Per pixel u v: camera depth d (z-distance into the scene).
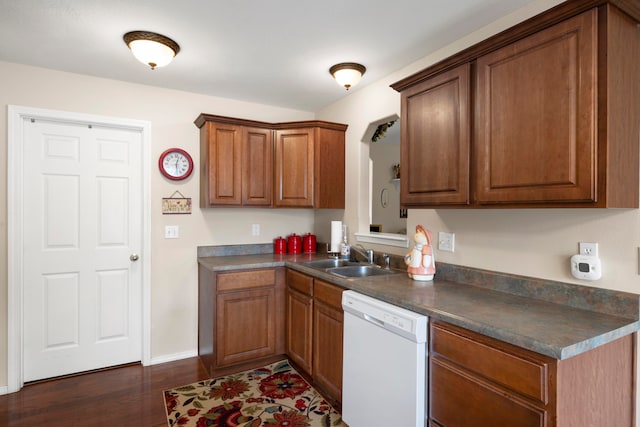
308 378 2.58
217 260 2.88
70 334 2.63
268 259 2.93
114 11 1.75
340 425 2.02
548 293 1.62
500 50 1.52
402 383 1.53
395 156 3.66
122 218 2.78
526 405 1.14
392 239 2.58
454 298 1.66
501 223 1.84
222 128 2.82
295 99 3.16
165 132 2.87
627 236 1.39
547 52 1.35
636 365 1.37
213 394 2.36
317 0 1.66
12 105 2.37
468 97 1.65
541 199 1.37
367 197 2.98
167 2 1.67
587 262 1.48
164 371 2.71
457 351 1.37
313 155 3.00
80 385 2.48
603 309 1.44
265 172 3.01
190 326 3.00
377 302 1.73
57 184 2.56
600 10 1.21
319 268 2.55
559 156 1.31
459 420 1.36
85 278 2.67
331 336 2.19
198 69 2.48
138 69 2.48
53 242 2.56
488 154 1.57
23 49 2.17
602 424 1.24
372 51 2.21
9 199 2.35
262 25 1.89
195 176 3.00
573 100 1.27
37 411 2.15
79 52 2.21
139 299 2.85
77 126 2.62
